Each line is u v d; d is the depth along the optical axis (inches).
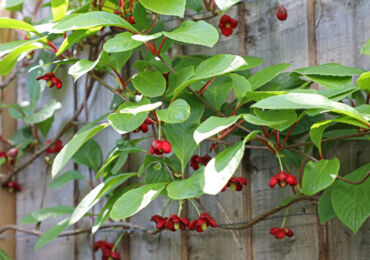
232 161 26.6
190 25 30.9
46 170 44.5
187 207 37.8
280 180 30.0
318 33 35.1
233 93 37.0
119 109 31.1
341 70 31.5
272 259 34.8
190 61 36.6
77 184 42.8
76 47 41.1
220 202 36.8
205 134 27.1
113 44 30.1
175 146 32.3
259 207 35.6
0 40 46.5
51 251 43.4
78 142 28.6
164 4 30.8
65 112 44.3
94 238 41.2
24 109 44.1
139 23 35.8
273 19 36.6
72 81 44.1
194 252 37.3
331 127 33.4
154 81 31.8
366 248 32.4
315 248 33.7
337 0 34.7
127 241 39.7
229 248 36.1
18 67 46.7
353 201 29.9
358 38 33.9
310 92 30.3
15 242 45.3
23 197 45.4
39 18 46.3
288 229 33.4
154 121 31.7
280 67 32.8
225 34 36.3
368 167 30.8
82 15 29.8
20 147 44.8
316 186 28.8
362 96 31.8
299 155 34.3
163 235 38.4
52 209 40.3
